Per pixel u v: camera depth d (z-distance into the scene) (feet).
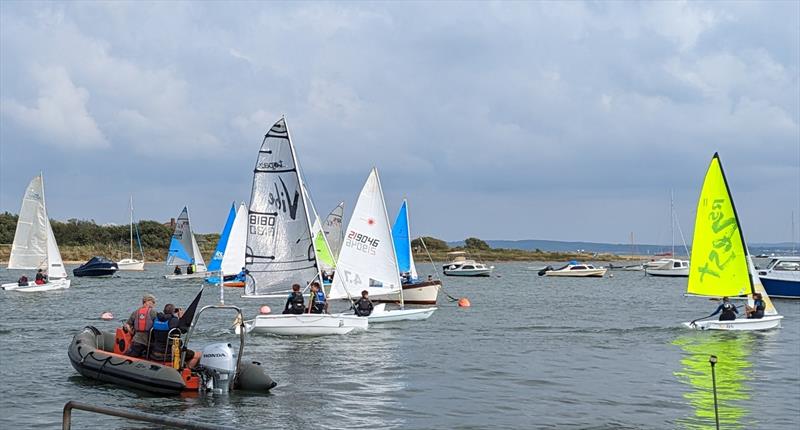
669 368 72.69
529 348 86.02
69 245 457.27
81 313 127.24
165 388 55.83
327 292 160.86
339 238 178.70
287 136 92.84
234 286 200.75
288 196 93.15
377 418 50.98
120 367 58.13
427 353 80.28
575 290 220.84
